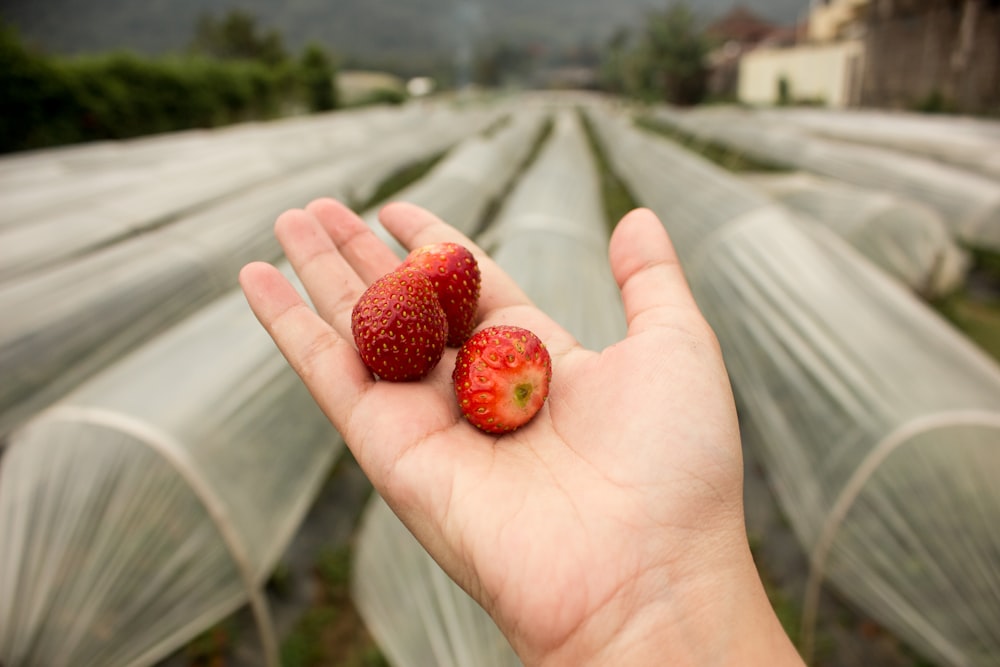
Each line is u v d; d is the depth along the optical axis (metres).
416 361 0.18
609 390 0.17
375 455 0.16
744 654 0.13
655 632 0.13
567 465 0.16
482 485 0.15
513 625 0.14
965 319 0.76
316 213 0.24
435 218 0.25
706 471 0.15
